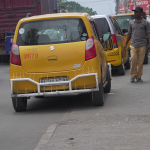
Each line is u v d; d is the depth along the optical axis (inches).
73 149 179.5
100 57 291.1
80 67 271.6
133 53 401.7
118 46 466.6
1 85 455.8
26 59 275.4
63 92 267.7
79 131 210.1
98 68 274.2
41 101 340.2
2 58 757.9
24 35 282.0
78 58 271.6
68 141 192.4
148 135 195.5
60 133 208.1
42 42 278.1
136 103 291.9
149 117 235.6
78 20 281.6
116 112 260.5
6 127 240.1
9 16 725.3
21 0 719.7
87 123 228.1
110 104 294.4
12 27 729.6
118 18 639.8
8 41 684.1
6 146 197.6
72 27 279.9
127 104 289.7
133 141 186.7
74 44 273.9
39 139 207.8
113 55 463.2
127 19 635.5
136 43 398.0
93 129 212.8
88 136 199.3
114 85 399.9
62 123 232.8
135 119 231.8
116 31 485.7
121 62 467.5
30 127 236.2
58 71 272.2
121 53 475.5
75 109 285.7
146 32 396.5
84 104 305.3
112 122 227.0
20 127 237.9
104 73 315.0
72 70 271.4
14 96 273.1
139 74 406.9
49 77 273.0
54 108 299.3
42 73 273.1
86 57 271.7
